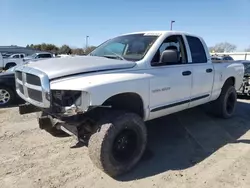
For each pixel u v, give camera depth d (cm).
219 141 480
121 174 352
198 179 344
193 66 472
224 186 327
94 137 331
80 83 310
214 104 600
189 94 464
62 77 319
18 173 351
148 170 367
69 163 382
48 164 378
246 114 673
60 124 346
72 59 379
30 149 427
